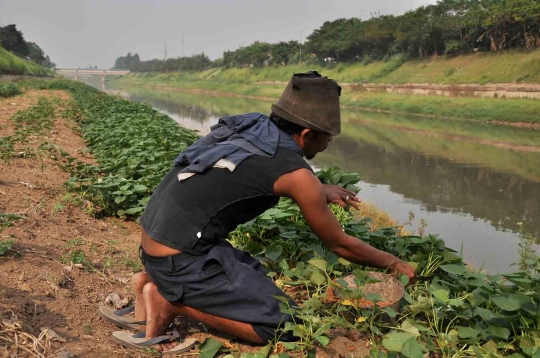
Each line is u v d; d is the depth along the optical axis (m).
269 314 2.50
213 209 2.44
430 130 26.17
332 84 2.52
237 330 2.54
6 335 2.50
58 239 4.05
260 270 2.70
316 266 3.04
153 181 5.66
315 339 2.61
